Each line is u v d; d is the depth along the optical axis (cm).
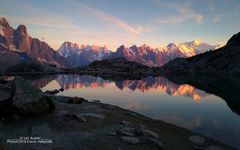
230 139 2539
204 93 6838
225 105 4788
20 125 2136
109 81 11012
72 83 9312
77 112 2917
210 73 18012
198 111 4122
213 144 2291
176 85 9469
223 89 7962
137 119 2978
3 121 2177
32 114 2378
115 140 1994
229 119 3506
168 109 4272
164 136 2342
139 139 2062
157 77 15375
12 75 12600
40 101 2453
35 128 2073
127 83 10200
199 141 2323
